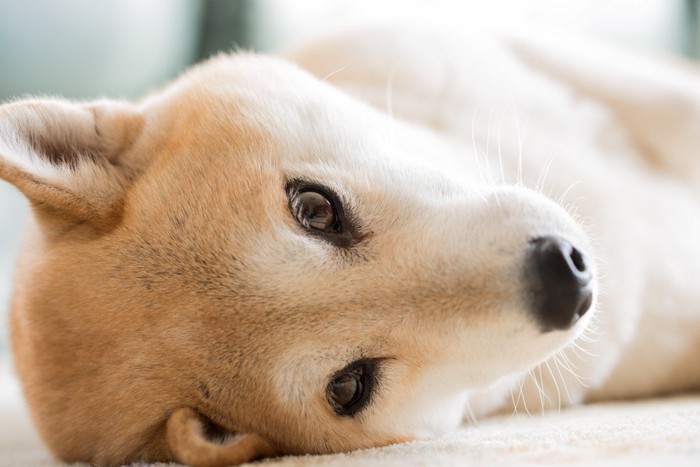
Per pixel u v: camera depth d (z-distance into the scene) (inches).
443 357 18.8
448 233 18.8
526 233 18.5
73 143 20.3
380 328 18.6
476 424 21.7
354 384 19.2
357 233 19.0
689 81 27.2
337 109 20.6
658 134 26.0
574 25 38.6
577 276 18.3
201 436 18.3
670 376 24.1
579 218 22.9
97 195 19.5
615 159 25.6
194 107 20.4
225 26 41.6
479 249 18.5
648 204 24.5
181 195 19.2
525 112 25.4
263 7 42.0
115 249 19.1
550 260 18.2
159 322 18.7
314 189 19.2
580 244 18.9
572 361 22.5
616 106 26.5
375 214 19.2
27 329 19.7
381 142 20.5
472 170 22.6
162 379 18.7
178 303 18.7
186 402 18.7
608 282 22.9
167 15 41.5
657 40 38.8
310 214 19.1
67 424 19.5
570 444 16.9
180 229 18.9
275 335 18.5
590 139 25.8
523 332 18.2
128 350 18.8
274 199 18.9
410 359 18.9
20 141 19.5
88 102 21.2
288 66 21.8
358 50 25.4
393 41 25.5
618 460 15.7
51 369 19.4
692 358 24.1
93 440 19.4
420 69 25.1
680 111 25.8
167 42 41.5
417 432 20.0
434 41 25.8
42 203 19.5
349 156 19.7
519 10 37.2
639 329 23.6
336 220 19.1
